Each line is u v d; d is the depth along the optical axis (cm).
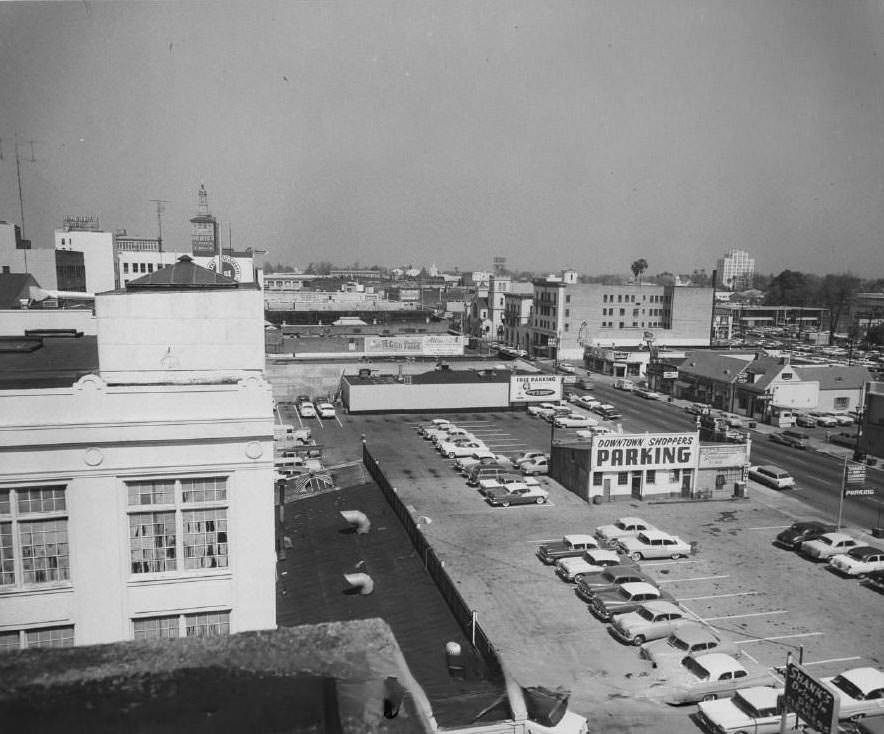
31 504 1274
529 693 2272
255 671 354
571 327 11438
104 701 337
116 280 8375
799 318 17150
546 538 3975
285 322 11069
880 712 2330
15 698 330
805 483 5250
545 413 7356
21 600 1278
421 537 2656
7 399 1243
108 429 1280
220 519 1370
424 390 7475
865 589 3384
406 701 357
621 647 2773
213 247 8744
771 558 3762
